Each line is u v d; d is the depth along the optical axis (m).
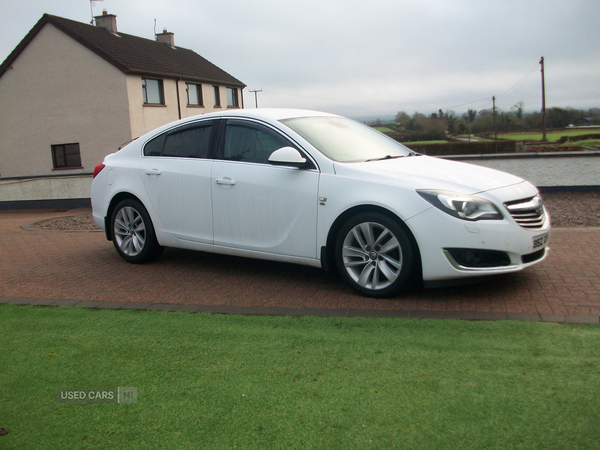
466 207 4.22
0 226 10.78
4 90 28.00
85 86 26.62
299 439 2.57
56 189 16.62
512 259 4.32
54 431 2.77
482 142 31.92
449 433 2.54
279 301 4.66
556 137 47.22
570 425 2.54
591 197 10.93
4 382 3.33
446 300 4.45
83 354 3.70
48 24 26.64
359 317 4.11
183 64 32.19
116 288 5.31
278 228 5.02
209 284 5.30
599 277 4.81
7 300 5.03
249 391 3.05
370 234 4.54
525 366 3.13
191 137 5.76
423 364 3.24
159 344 3.79
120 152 6.40
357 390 2.98
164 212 5.86
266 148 5.18
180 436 2.66
